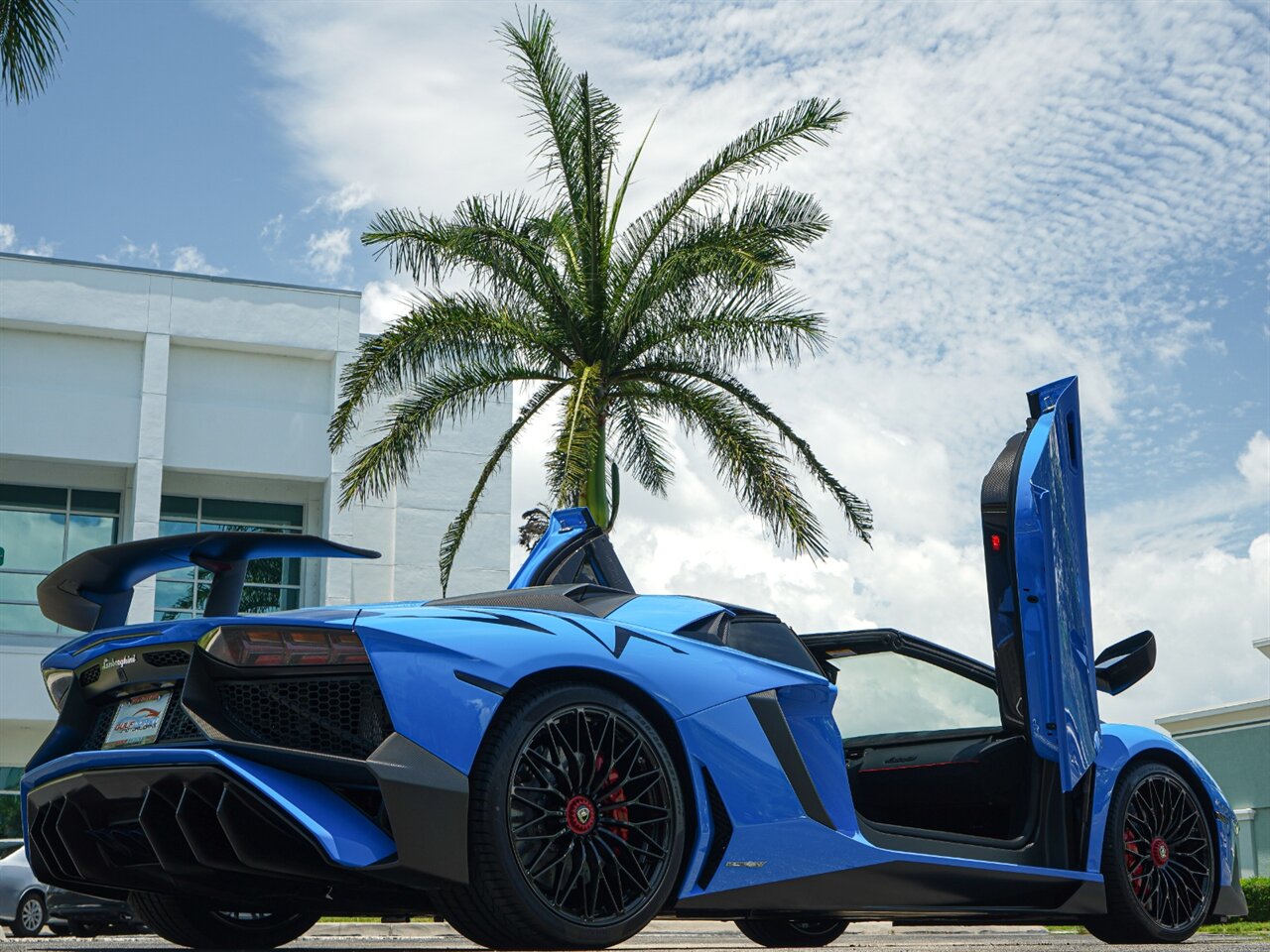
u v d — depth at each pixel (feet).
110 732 9.68
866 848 10.58
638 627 10.25
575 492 43.21
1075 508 13.85
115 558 10.30
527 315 46.93
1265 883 46.26
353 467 46.65
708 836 9.67
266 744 8.80
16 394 73.20
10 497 74.33
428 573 78.69
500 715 8.91
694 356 46.80
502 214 46.52
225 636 8.87
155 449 74.23
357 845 8.36
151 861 9.71
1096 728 13.24
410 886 8.46
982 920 11.91
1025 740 12.89
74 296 73.77
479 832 8.63
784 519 45.70
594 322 46.42
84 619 10.71
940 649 13.84
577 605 10.41
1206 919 13.92
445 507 79.61
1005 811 12.98
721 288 45.32
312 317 78.18
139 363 75.61
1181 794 13.89
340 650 8.82
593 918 9.01
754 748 10.09
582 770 9.19
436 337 45.73
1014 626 13.07
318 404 78.74
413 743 8.54
